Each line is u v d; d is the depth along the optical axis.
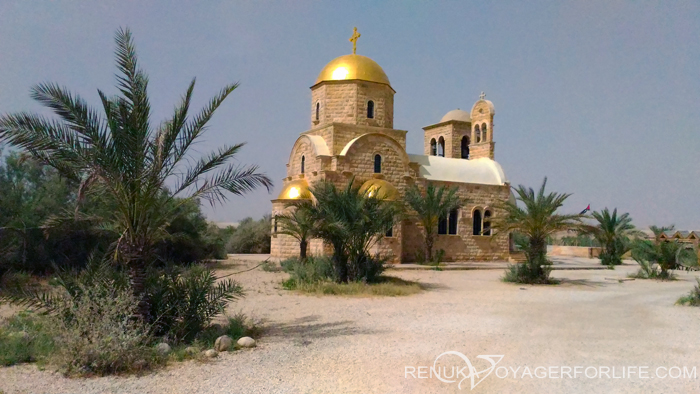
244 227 58.84
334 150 35.56
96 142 10.73
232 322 12.34
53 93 10.57
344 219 21.88
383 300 18.41
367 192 23.16
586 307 17.47
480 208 41.28
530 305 17.78
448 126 50.44
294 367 9.34
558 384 8.56
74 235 23.36
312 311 15.84
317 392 7.97
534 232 26.14
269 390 8.04
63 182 24.78
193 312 11.48
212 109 12.04
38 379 8.53
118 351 9.02
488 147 45.12
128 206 11.14
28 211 22.53
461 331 12.86
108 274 11.36
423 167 40.00
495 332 12.78
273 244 36.41
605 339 12.08
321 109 38.09
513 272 26.44
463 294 20.73
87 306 9.59
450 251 39.66
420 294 20.39
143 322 10.80
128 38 11.52
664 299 20.00
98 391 7.94
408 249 37.84
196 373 8.93
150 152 11.52
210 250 39.09
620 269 37.66
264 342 11.41
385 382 8.53
